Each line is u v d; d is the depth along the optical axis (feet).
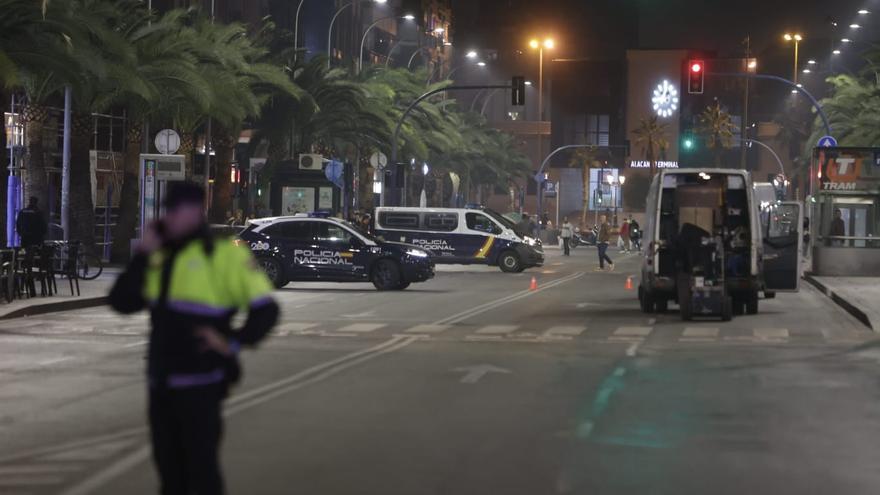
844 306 225.15
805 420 92.68
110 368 122.62
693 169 201.77
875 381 117.29
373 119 456.04
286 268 265.95
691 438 84.12
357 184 509.76
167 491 50.29
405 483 68.03
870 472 72.38
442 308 215.72
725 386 112.68
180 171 285.84
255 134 430.20
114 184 402.52
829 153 339.16
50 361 128.77
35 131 289.74
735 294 205.16
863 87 500.33
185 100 326.24
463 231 369.50
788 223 234.17
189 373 48.03
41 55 241.35
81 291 225.97
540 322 187.11
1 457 75.51
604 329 175.73
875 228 339.16
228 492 65.41
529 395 105.70
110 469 71.61
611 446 80.59
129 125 325.01
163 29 302.04
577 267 419.95
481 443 81.41
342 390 108.17
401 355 138.21
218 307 48.49
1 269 193.57
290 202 430.20
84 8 256.32
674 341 158.30
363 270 265.54
